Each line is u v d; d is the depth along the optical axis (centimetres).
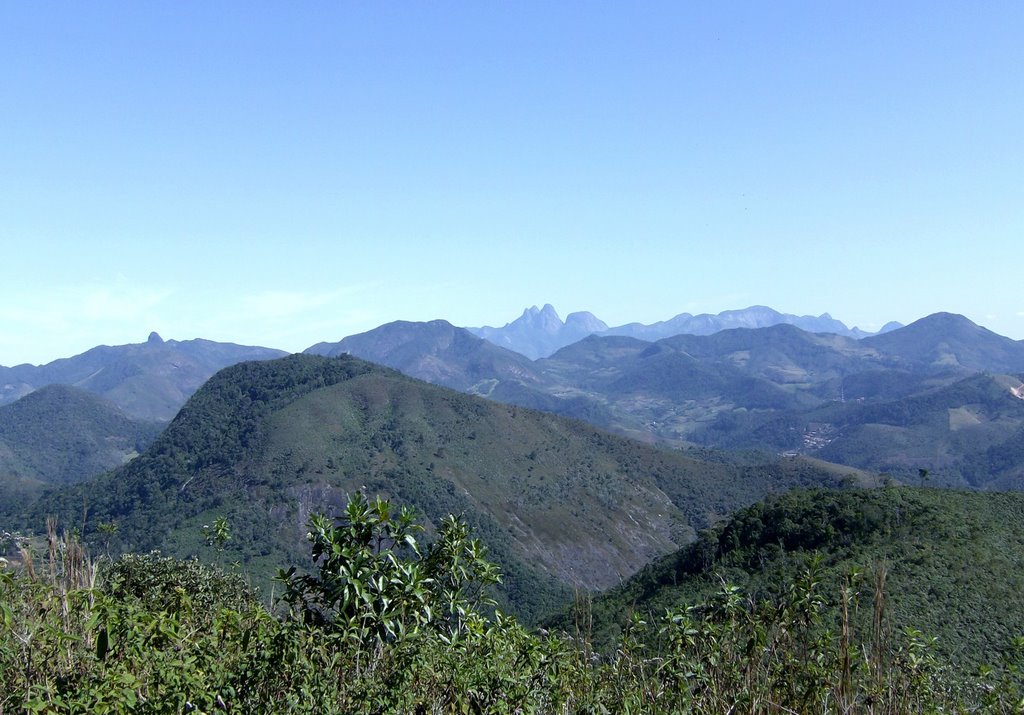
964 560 3734
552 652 830
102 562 1762
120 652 596
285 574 718
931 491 5069
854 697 732
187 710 540
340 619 665
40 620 637
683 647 885
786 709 745
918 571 3569
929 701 825
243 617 694
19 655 582
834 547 4316
